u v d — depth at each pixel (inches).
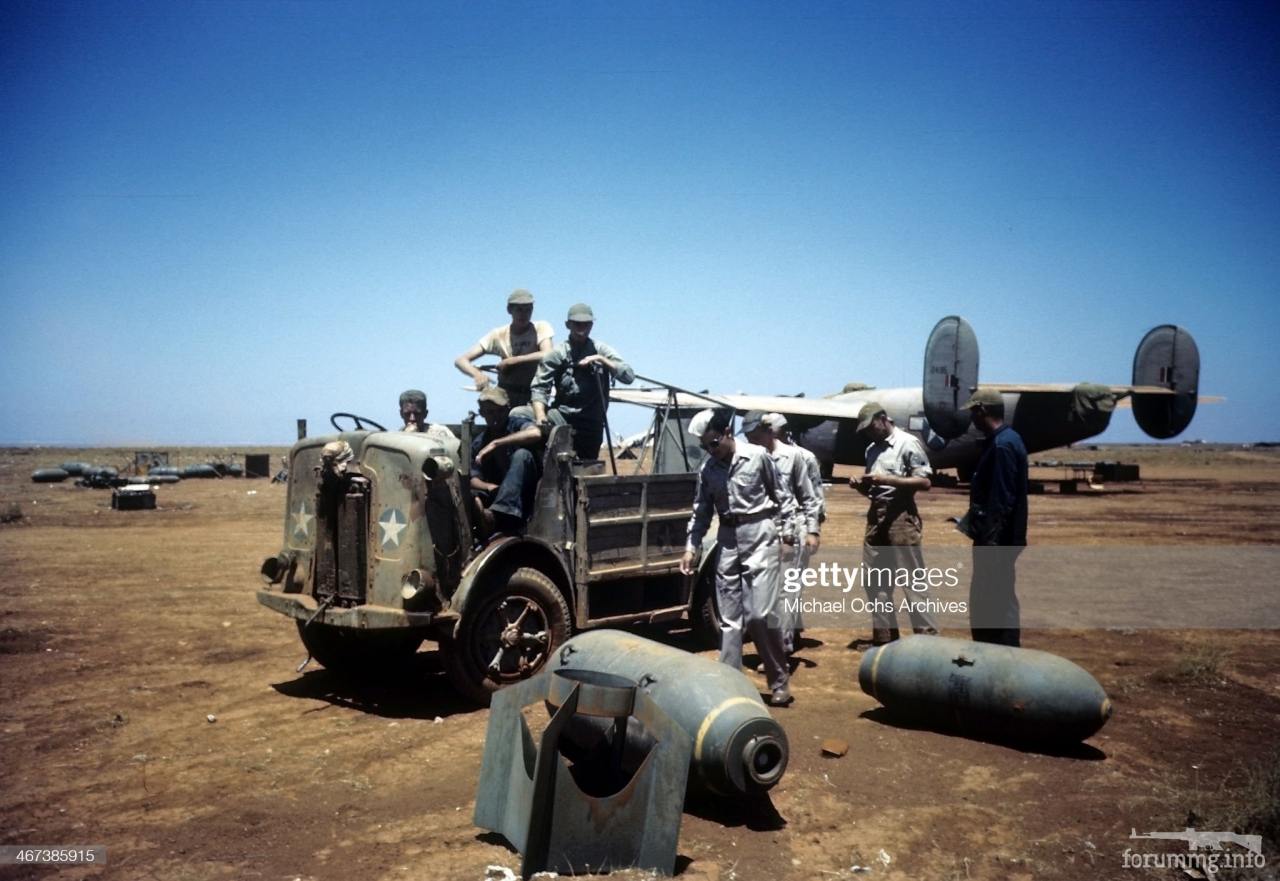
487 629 260.1
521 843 157.6
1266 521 770.8
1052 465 1889.8
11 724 245.3
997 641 257.3
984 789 197.3
